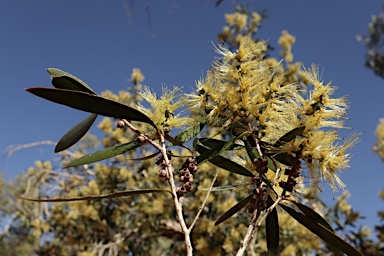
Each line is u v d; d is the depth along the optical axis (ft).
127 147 0.92
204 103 0.98
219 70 0.98
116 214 4.78
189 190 0.85
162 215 4.35
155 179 4.45
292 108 0.92
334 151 0.89
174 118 0.94
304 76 0.94
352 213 4.35
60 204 5.24
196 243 4.06
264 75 0.96
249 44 0.99
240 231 3.73
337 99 0.91
